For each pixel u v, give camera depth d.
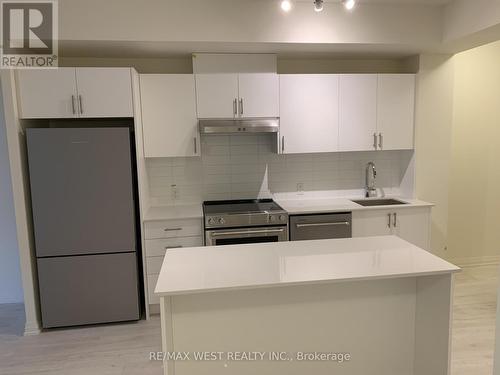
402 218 3.88
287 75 3.75
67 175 3.15
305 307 2.23
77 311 3.30
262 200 4.14
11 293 3.92
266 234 3.55
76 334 3.23
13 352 2.96
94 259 3.28
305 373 2.30
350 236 3.77
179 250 2.52
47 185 3.13
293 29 3.29
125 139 3.20
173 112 3.64
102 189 3.21
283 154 4.16
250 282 1.95
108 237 3.27
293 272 2.08
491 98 4.45
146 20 3.10
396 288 2.31
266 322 2.21
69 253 3.23
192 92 3.64
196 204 4.09
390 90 3.95
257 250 2.49
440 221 4.21
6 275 3.89
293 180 4.24
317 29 3.32
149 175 4.00
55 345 3.06
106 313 3.34
